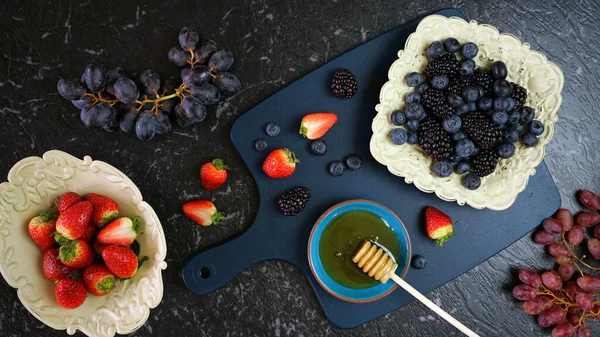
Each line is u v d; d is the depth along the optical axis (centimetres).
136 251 62
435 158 63
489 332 69
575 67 69
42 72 65
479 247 68
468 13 68
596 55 69
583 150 69
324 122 64
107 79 61
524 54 64
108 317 62
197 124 65
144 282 62
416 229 67
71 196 60
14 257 60
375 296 64
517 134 63
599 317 66
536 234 68
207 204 65
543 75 64
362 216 65
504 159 65
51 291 61
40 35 64
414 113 62
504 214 68
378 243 65
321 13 66
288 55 66
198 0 65
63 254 58
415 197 67
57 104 65
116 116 61
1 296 65
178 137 65
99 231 61
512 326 69
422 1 67
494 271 69
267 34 66
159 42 65
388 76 64
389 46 66
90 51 65
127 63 65
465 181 64
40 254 61
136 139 65
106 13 65
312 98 65
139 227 62
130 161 65
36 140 65
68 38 65
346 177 66
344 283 65
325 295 66
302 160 66
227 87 63
